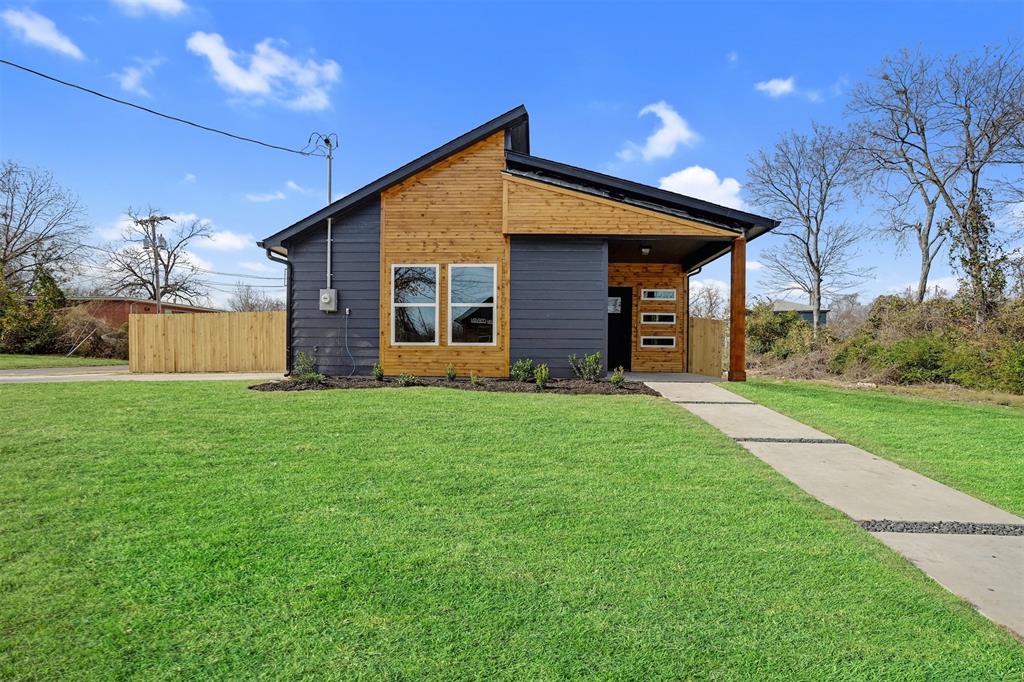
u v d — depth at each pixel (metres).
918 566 2.87
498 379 10.48
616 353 14.02
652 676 1.91
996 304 14.74
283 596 2.42
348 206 10.65
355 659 1.99
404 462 4.64
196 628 2.17
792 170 29.89
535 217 10.35
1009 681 1.90
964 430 6.66
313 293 10.85
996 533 3.38
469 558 2.83
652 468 4.59
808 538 3.18
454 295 10.66
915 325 15.43
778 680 1.90
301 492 3.83
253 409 6.98
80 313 23.98
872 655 2.04
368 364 10.77
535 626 2.22
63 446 5.01
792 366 17.52
